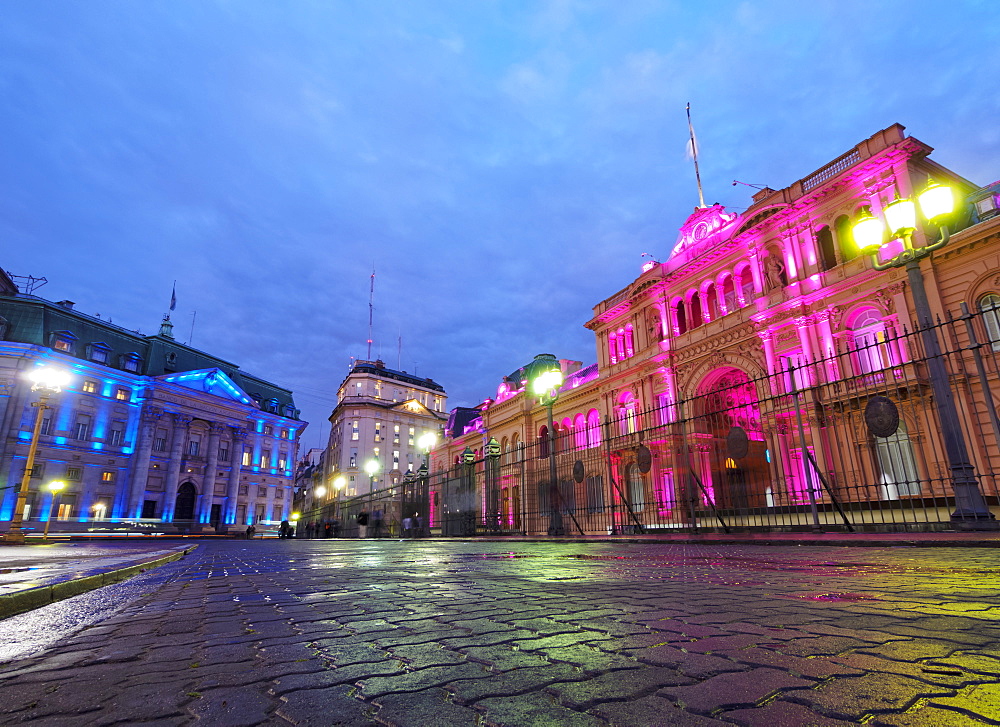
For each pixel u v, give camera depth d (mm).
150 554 10469
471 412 54156
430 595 3877
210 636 2480
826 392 18672
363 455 82312
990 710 1307
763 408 21312
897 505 15641
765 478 20141
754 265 23359
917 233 17609
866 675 1627
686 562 7000
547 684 1622
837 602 3119
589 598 3512
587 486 20125
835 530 11789
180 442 57344
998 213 17641
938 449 15750
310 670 1854
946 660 1782
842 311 19531
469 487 25203
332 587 4566
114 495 51469
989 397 9273
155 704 1496
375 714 1398
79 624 2852
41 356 46938
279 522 68938
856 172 19516
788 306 20984
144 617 3061
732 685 1559
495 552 10898
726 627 2414
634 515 17562
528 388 38438
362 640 2340
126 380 53781
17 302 49031
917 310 10062
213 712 1424
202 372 60750
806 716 1295
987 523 8883
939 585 3842
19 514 21172
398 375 94625
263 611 3232
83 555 11125
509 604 3316
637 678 1657
